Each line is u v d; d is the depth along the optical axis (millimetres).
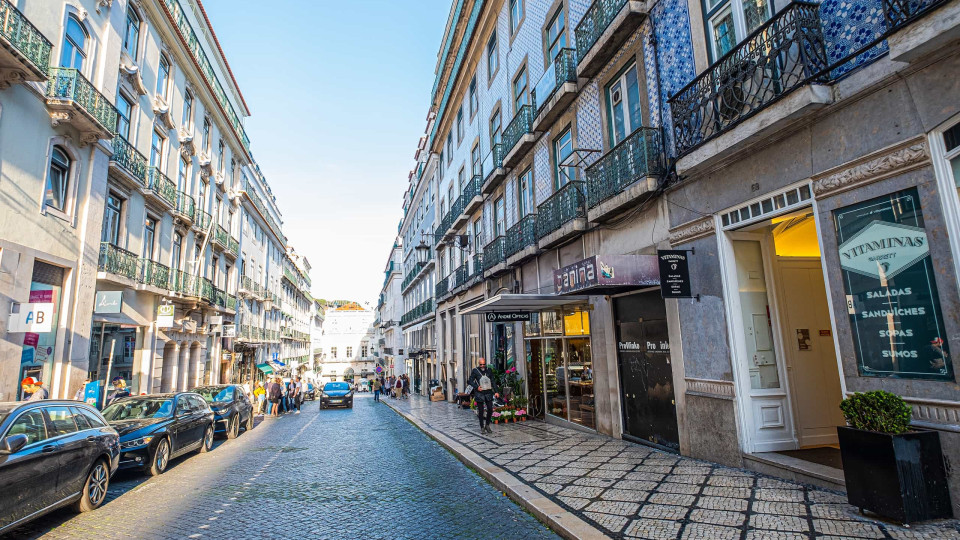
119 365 14047
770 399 6371
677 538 4059
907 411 4039
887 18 4199
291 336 47125
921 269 4230
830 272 5051
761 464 5871
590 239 10109
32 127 9812
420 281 34250
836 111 4973
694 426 7012
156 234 16156
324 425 16312
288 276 45250
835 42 4980
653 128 7816
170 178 17156
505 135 14406
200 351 20609
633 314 8789
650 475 6184
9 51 8328
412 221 39344
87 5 11734
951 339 3998
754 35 5633
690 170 6895
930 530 3754
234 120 24828
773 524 4184
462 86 20969
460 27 20391
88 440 5828
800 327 6715
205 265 21062
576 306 10906
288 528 5031
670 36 7641
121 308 13000
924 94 4188
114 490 6945
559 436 9859
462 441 10000
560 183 11758
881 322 4555
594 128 9977
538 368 13211
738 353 6344
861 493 4219
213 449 11094
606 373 9562
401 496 6254
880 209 4586
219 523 5246
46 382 10336
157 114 16031
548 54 12477
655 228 7984
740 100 6020
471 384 11383
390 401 27359
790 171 5500
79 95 10742
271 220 36781
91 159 11812
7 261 9078
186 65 18203
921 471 3947
